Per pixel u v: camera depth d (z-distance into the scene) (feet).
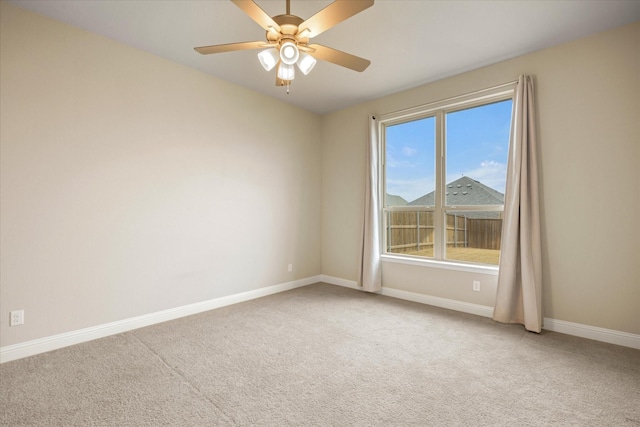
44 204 8.02
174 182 10.60
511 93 10.43
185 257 10.90
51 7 7.66
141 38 9.13
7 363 7.37
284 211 14.37
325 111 15.67
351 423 5.38
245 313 11.16
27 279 7.77
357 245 14.65
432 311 11.40
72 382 6.58
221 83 11.93
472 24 8.34
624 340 8.37
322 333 9.35
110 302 9.16
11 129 7.54
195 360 7.61
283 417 5.52
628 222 8.32
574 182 9.10
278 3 7.47
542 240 9.62
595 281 8.80
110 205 9.16
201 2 7.50
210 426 5.28
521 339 8.88
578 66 9.03
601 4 7.48
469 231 11.59
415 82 12.13
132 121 9.61
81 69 8.61
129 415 5.54
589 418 5.51
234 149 12.37
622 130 8.39
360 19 8.12
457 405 5.88
